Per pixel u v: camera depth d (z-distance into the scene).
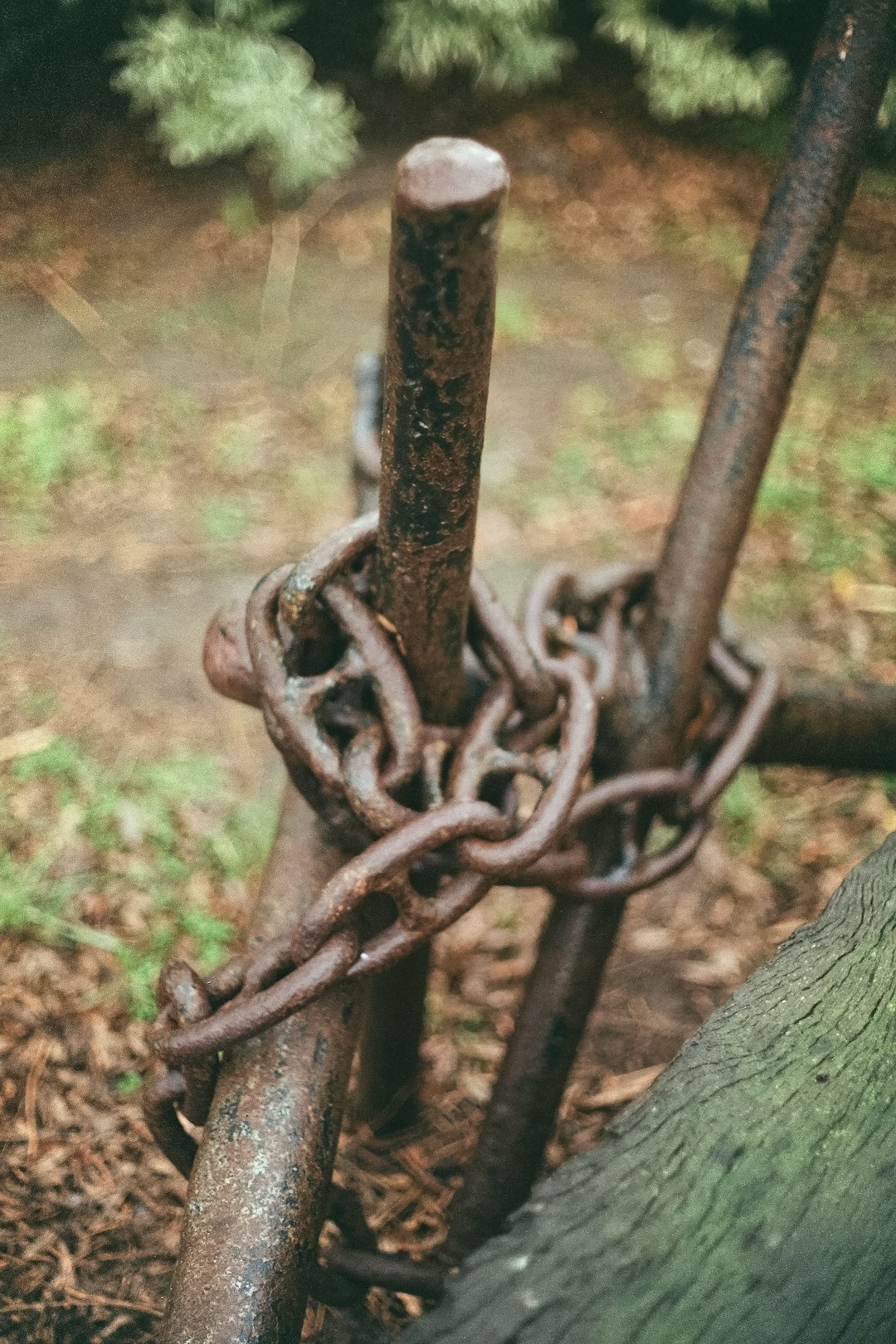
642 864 2.03
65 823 3.55
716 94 6.51
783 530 4.95
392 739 1.57
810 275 1.88
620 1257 1.02
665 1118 1.15
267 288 6.66
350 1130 2.92
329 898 1.48
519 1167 2.13
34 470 5.02
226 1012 1.48
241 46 5.63
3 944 3.18
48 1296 2.41
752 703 2.15
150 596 4.49
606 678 2.03
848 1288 0.99
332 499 5.06
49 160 7.41
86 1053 2.95
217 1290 1.34
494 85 8.45
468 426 1.32
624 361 6.25
